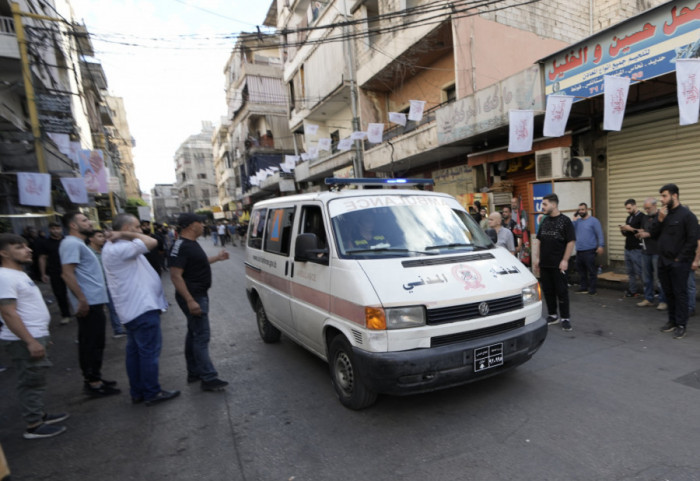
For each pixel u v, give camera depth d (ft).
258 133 98.53
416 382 9.34
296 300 13.38
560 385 11.50
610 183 26.84
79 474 8.93
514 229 27.12
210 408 11.78
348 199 12.78
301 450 9.21
